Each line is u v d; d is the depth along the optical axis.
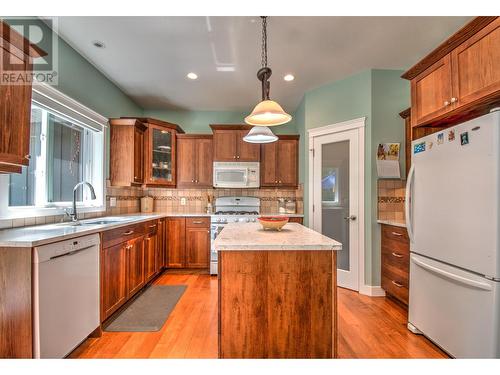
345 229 3.25
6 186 1.93
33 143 2.28
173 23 2.23
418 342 1.97
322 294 1.50
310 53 2.72
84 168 3.02
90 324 1.93
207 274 3.70
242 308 1.48
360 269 3.05
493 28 1.49
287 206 4.31
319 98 3.53
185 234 3.80
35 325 1.46
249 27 2.28
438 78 1.91
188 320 2.31
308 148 3.62
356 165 3.13
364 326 2.22
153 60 2.86
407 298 2.45
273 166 4.18
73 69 2.65
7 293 1.46
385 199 3.02
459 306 1.65
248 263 1.49
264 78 2.08
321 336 1.50
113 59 2.84
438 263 1.83
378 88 3.04
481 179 1.50
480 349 1.51
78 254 1.80
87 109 2.80
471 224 1.56
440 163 1.81
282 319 1.49
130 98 3.98
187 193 4.42
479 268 1.51
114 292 2.29
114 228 2.28
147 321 2.28
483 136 1.49
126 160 3.39
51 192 2.48
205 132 4.56
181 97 3.96
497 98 1.52
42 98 2.19
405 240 2.49
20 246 1.44
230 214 3.87
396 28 2.32
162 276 3.60
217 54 2.74
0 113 1.46
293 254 1.50
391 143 3.01
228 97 3.96
